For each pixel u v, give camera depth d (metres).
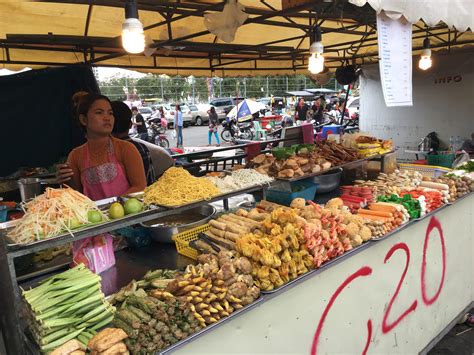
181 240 2.24
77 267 1.68
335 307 2.16
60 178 2.55
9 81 5.20
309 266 1.95
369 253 2.35
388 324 2.58
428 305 2.96
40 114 5.43
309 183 3.25
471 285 3.53
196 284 1.59
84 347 1.42
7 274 1.43
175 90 31.72
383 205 2.63
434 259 2.97
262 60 8.20
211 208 2.68
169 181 2.16
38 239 1.54
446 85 7.30
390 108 8.12
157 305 1.43
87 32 4.77
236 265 1.75
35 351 1.46
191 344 1.49
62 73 5.44
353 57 7.92
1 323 1.44
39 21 4.30
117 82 28.03
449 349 3.07
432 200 2.88
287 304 1.88
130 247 2.36
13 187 4.88
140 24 2.21
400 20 2.30
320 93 19.72
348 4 3.07
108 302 1.62
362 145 3.90
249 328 1.71
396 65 2.32
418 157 7.40
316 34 3.01
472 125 7.12
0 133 5.26
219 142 16.50
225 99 25.55
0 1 3.70
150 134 14.55
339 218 2.23
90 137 2.69
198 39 5.98
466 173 3.66
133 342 1.37
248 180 2.53
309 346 2.04
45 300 1.49
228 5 3.66
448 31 6.40
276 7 4.57
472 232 3.47
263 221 2.12
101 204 2.12
